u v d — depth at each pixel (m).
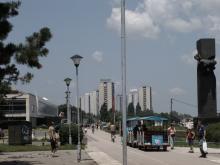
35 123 146.25
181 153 37.44
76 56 31.70
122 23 17.88
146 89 167.00
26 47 25.75
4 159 31.66
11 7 24.78
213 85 58.75
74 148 43.12
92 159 31.58
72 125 49.53
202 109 58.50
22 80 26.14
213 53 58.84
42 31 26.17
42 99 159.50
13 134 48.72
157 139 41.28
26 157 33.28
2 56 24.98
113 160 30.83
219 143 47.19
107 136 81.25
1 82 25.77
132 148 45.06
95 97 192.25
